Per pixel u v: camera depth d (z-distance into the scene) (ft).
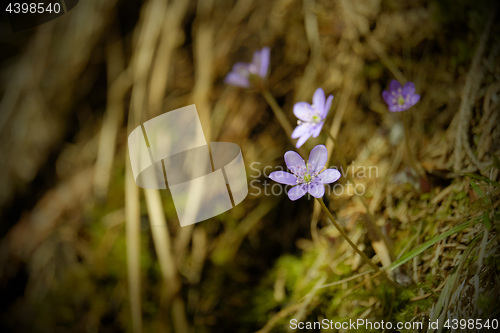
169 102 1.22
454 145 0.97
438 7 1.09
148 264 1.12
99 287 1.16
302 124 0.89
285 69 1.20
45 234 1.26
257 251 1.11
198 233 1.12
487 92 0.97
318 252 1.02
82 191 1.25
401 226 0.96
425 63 1.09
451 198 0.92
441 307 0.79
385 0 1.15
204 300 1.09
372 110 1.10
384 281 0.89
